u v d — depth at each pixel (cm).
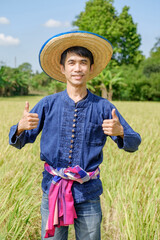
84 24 4662
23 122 176
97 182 190
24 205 281
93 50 201
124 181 361
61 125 188
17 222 259
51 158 188
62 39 188
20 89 7269
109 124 172
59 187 182
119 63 5231
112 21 4834
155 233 242
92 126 187
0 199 279
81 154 185
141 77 4725
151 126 778
